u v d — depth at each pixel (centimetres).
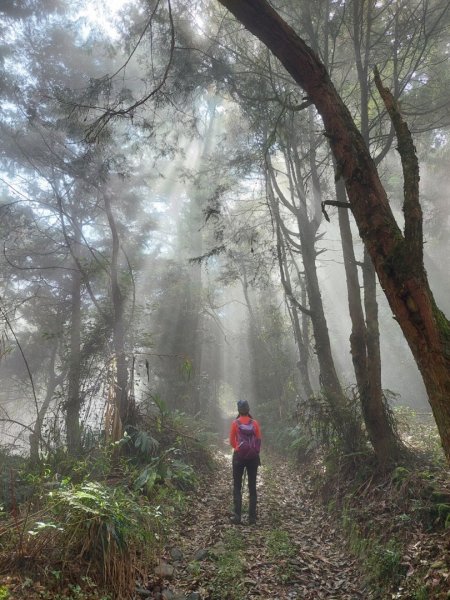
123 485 718
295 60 429
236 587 500
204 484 966
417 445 878
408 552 500
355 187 404
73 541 458
